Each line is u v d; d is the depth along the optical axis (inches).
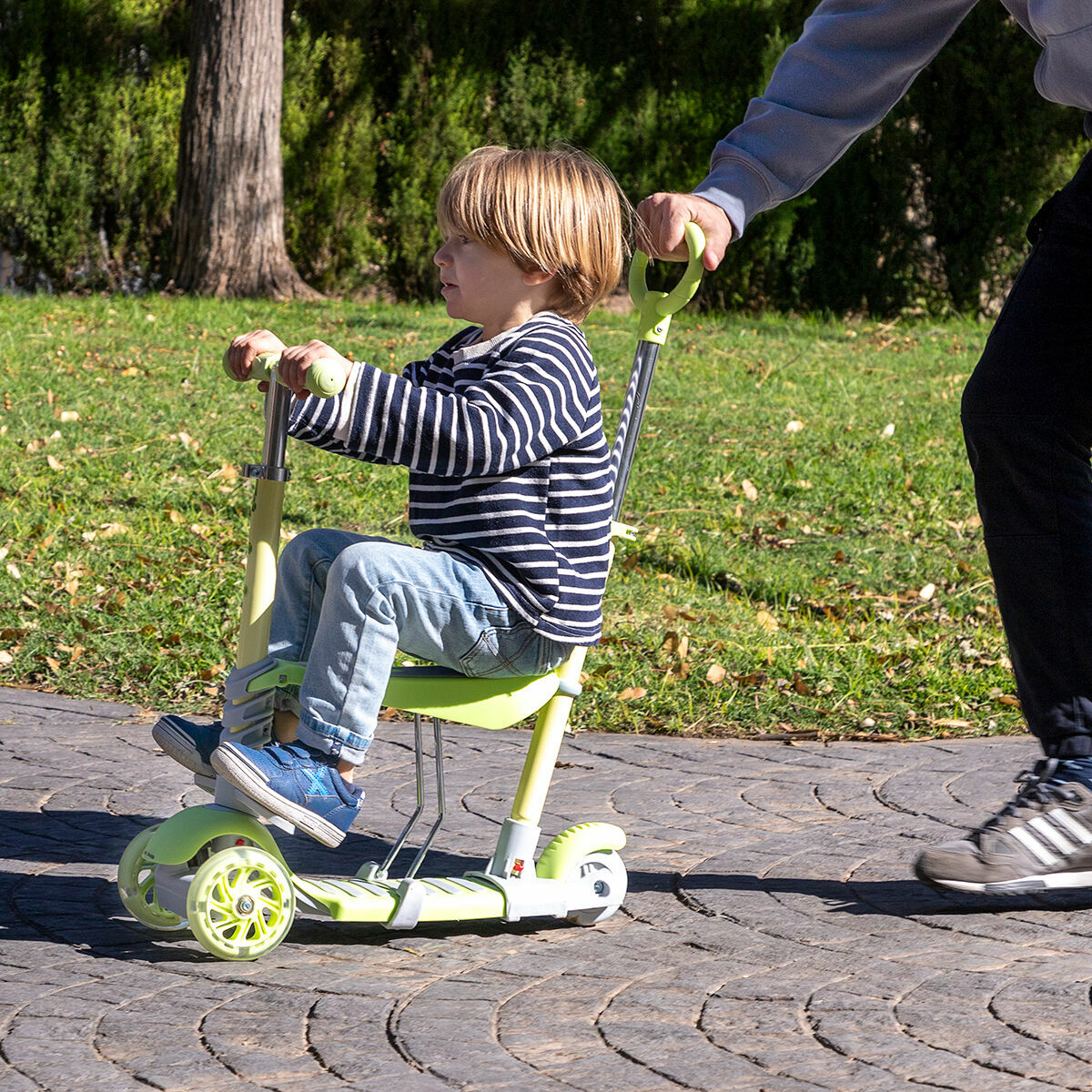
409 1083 104.9
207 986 124.0
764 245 711.1
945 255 728.3
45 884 150.9
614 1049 111.0
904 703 231.8
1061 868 140.6
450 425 125.2
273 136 671.1
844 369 559.2
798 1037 112.9
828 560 323.0
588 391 134.7
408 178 703.7
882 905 144.7
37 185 673.6
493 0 692.7
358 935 138.8
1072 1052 109.9
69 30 661.3
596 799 184.2
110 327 564.4
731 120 706.2
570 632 134.1
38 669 240.7
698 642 260.2
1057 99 145.3
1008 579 146.9
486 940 137.1
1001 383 145.3
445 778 193.0
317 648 128.0
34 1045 111.3
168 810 177.3
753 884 152.2
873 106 161.3
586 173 141.0
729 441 425.7
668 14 694.5
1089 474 146.7
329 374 120.1
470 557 130.7
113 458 375.6
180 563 295.1
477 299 139.1
